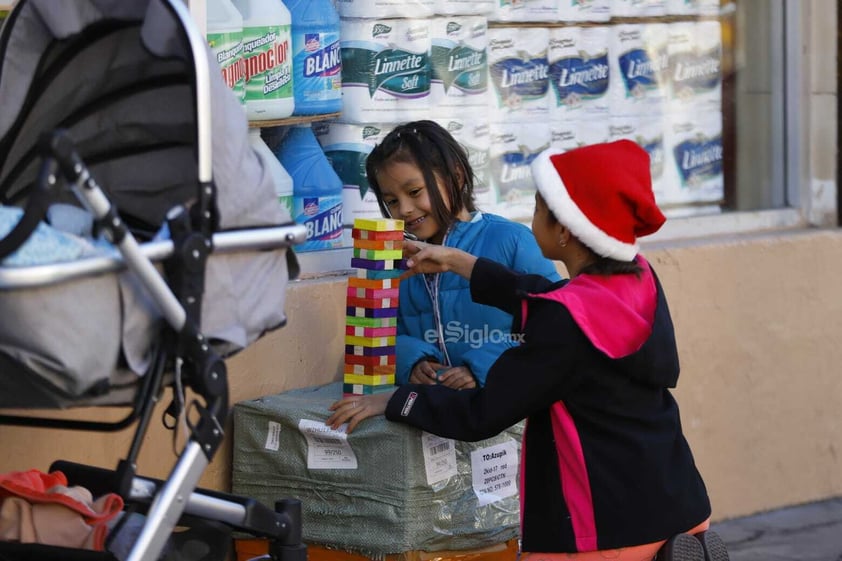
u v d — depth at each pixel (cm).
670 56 568
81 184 224
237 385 415
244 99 434
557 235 327
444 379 379
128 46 277
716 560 319
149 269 236
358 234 375
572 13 534
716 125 583
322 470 378
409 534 362
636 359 309
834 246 576
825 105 588
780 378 566
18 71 284
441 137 389
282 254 278
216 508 277
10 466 372
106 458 395
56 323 226
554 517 317
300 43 454
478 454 377
